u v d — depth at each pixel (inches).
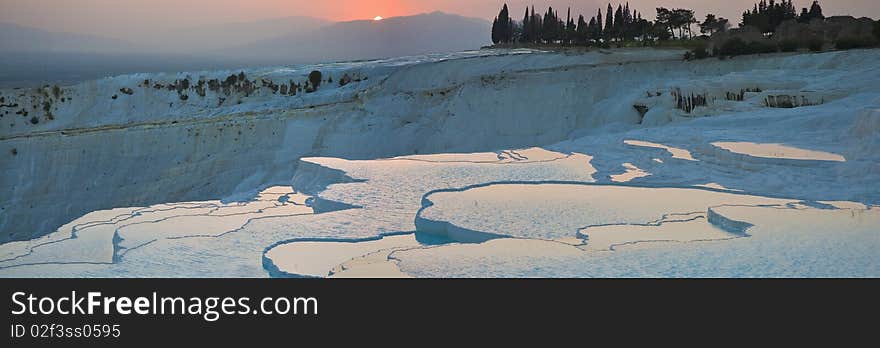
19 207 2236.7
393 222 1003.3
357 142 2556.6
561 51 3634.4
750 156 1203.2
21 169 2314.2
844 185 1048.8
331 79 3782.0
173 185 2357.3
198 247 911.7
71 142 2369.6
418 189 1187.9
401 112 2689.5
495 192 1119.6
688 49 3444.9
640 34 4153.5
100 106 3521.2
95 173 2341.3
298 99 3403.1
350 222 1003.3
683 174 1206.9
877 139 1159.0
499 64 3267.7
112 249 987.9
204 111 3383.4
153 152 2416.3
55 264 847.1
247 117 2581.2
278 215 1101.1
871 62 2230.6
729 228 871.1
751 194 1058.1
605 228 890.7
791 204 954.7
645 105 2236.7
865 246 740.7
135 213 1166.3
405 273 709.9
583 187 1154.7
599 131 2187.5
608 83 2573.8
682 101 2084.2
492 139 2493.8
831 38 3152.1
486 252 775.1
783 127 1547.7
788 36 2974.9
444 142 2524.6
